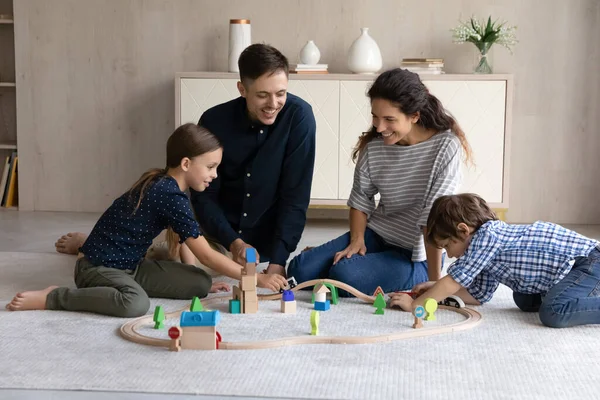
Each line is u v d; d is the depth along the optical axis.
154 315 2.10
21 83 4.38
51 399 1.62
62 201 4.46
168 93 4.32
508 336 2.04
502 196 3.93
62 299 2.25
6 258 3.06
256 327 2.10
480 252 2.17
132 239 2.33
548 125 4.18
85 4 4.30
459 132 2.45
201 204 2.62
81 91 4.36
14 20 4.33
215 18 4.25
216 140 2.37
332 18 4.20
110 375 1.74
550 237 2.19
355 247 2.55
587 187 4.21
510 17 4.12
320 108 3.95
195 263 2.70
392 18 4.18
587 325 2.15
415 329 2.07
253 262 2.25
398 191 2.52
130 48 4.31
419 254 2.50
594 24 4.09
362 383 1.70
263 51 2.37
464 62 4.17
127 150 4.39
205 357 1.86
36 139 4.42
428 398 1.62
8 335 2.02
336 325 2.12
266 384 1.69
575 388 1.68
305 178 2.62
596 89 4.13
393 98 2.30
